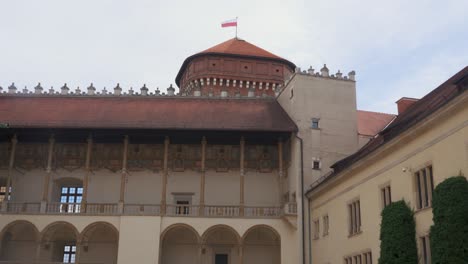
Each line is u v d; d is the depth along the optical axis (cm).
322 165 4994
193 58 6762
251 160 5341
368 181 3700
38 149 5241
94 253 5059
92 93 5612
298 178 4894
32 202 4891
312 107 5150
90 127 4819
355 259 3875
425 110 3359
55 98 5497
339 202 4194
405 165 3183
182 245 5122
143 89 5653
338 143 5109
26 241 5056
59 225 4756
